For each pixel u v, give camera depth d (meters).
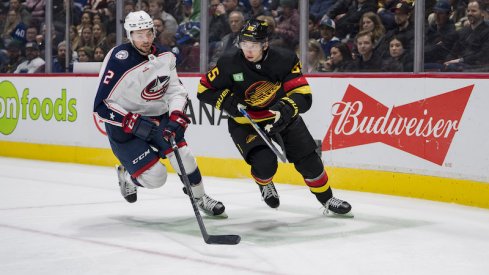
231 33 10.48
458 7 8.78
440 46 8.95
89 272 4.33
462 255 4.92
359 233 5.65
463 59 8.81
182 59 10.98
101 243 5.17
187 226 5.86
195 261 4.61
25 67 12.66
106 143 10.53
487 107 6.87
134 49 5.55
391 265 4.59
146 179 5.71
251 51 5.41
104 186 8.41
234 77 5.73
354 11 9.49
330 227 5.89
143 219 6.20
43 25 12.40
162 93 5.70
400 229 5.84
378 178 7.82
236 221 6.13
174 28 10.98
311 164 6.10
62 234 5.51
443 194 7.26
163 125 5.80
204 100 5.87
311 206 6.99
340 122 8.14
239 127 5.93
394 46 9.20
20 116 11.77
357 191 8.00
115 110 5.45
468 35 8.75
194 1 10.75
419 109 7.43
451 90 7.15
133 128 5.39
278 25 10.16
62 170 10.05
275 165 5.84
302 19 8.98
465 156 7.06
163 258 4.69
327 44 9.77
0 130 12.10
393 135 7.66
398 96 7.60
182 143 5.82
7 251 4.91
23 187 8.25
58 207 6.84
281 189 8.27
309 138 6.01
